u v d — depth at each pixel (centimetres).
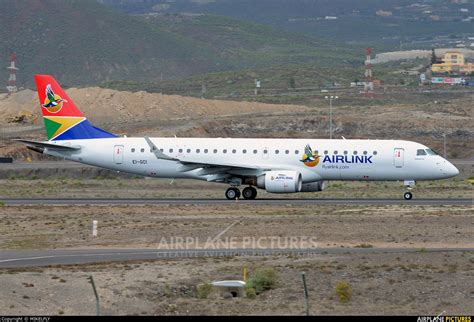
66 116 17312
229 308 7744
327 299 8125
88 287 8225
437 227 12244
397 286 8594
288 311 7669
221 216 13550
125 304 7731
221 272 9112
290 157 16312
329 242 11112
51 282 8388
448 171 15938
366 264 9581
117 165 17038
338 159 16162
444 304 7969
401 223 12619
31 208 15000
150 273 9006
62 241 11294
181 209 14638
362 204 15362
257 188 17950
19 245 10969
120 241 11256
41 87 17375
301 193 18275
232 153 16550
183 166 16425
